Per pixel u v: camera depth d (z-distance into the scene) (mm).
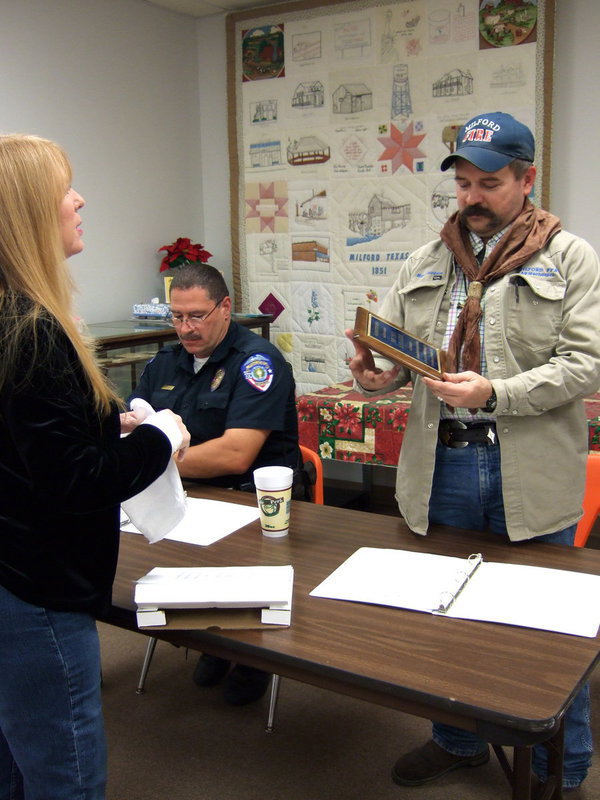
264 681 2330
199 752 2096
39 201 1122
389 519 1781
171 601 1266
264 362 2170
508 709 1030
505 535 1655
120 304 4094
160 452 1248
